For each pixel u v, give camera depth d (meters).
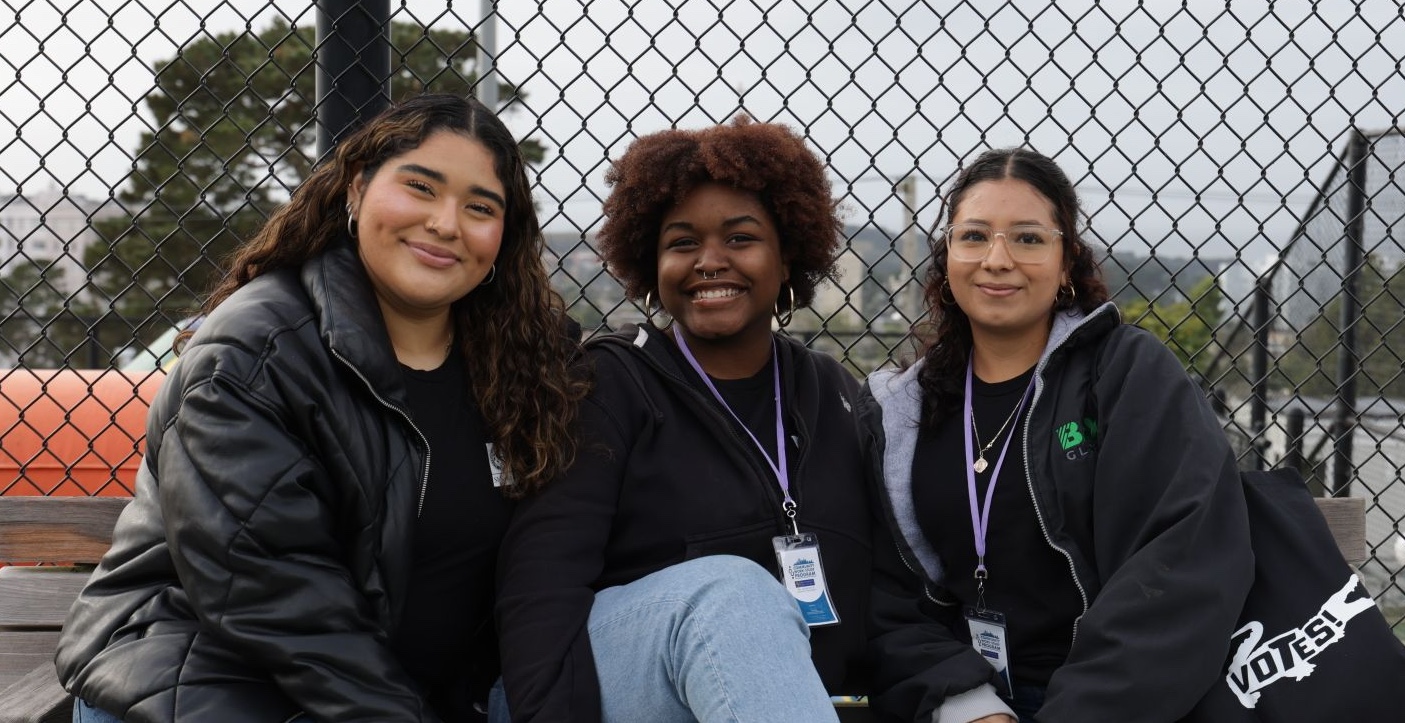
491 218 1.86
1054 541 1.98
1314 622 1.79
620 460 1.99
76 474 3.32
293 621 1.57
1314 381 3.45
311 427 1.67
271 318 1.69
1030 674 2.04
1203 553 1.80
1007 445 2.07
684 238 2.05
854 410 2.22
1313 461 3.45
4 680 2.18
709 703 1.66
